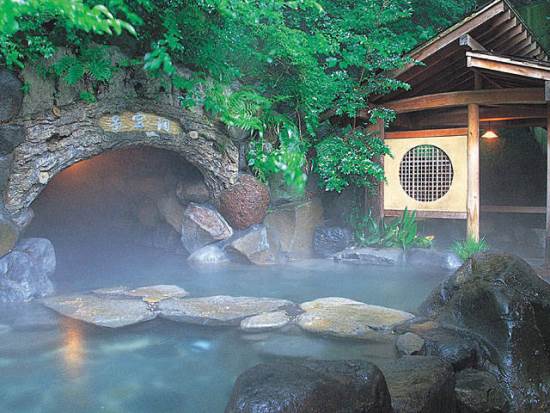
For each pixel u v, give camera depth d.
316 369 2.78
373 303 6.06
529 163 14.16
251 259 8.95
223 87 8.23
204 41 7.65
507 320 4.12
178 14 7.05
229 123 8.05
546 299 4.34
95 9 2.48
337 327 4.91
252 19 6.32
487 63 7.51
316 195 10.43
